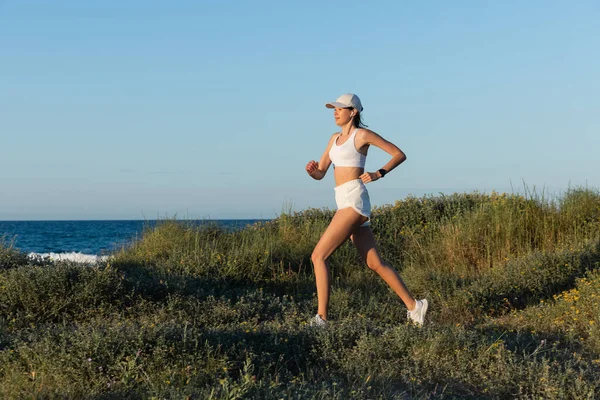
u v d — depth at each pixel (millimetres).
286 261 9430
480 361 4605
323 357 4684
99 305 6457
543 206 10680
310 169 6129
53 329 5012
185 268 8164
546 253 8500
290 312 6500
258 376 4285
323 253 5699
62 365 4102
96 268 7062
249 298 7070
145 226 11000
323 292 5691
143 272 8000
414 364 4578
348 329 5156
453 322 6562
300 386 3961
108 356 4211
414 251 10148
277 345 4801
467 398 4199
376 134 5668
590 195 11375
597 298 6172
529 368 4367
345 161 5715
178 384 3902
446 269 8961
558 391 4113
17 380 3840
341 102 5781
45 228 82375
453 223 10641
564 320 6066
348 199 5637
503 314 6941
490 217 10305
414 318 5824
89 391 3834
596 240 8984
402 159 5613
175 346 4430
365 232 5871
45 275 6609
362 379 4258
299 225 11727
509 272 7895
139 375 4066
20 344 4469
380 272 5875
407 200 12289
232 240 10328
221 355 4445
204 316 6270
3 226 98250
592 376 4398
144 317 6125
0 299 6320
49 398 3645
